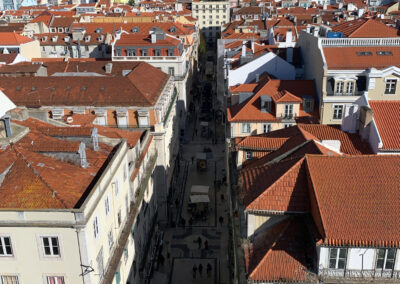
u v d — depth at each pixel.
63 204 31.77
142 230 51.38
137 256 48.12
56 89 66.62
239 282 30.86
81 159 37.34
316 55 62.41
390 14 148.88
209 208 71.06
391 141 41.12
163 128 64.56
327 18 134.50
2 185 33.31
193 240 62.75
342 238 28.50
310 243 31.20
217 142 99.75
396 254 28.77
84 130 42.12
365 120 42.59
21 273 32.53
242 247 33.00
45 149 37.56
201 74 166.88
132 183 45.16
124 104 63.94
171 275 55.31
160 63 97.62
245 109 61.38
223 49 108.88
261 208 32.59
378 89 56.91
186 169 86.44
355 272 29.17
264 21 135.38
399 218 29.47
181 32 123.31
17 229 31.05
